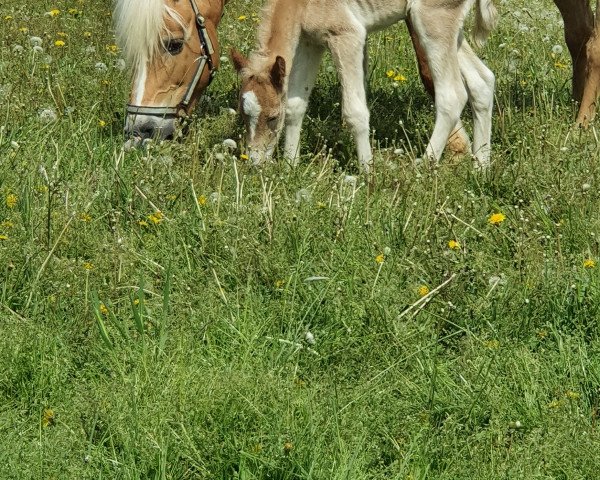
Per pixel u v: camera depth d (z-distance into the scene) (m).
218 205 9.43
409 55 15.02
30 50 13.99
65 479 6.26
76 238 9.09
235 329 7.77
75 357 7.53
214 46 11.89
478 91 11.70
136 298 8.28
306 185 10.24
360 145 11.45
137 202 9.78
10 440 6.52
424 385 7.19
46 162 10.65
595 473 6.28
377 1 11.43
